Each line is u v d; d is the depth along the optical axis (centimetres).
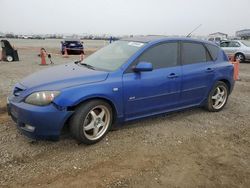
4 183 358
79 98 437
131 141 488
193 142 497
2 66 1519
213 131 553
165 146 476
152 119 599
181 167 411
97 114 474
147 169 402
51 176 376
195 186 368
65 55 2406
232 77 685
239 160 441
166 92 551
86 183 364
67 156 428
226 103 705
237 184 378
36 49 3497
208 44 648
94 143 470
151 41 550
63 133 488
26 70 1345
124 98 493
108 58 547
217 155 454
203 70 612
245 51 2006
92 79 469
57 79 463
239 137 532
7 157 418
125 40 595
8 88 874
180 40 589
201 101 632
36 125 425
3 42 1853
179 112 652
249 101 796
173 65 569
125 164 412
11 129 518
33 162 408
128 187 359
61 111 428
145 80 515
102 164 410
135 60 514
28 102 435
